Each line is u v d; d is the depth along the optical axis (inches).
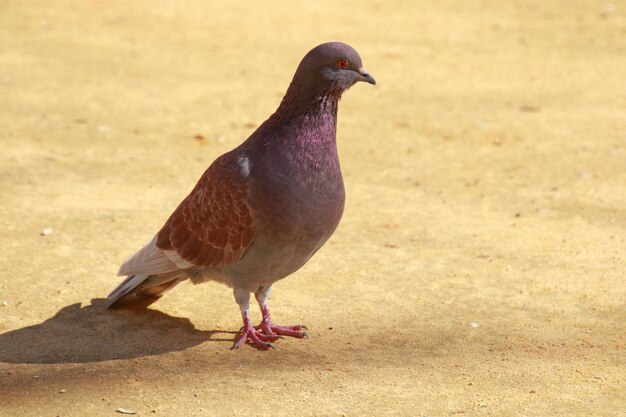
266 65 885.2
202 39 974.4
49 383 321.1
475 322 385.4
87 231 479.5
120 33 981.8
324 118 335.3
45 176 567.8
